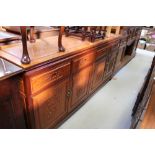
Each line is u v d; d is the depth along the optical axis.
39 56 1.11
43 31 1.62
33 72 0.97
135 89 2.65
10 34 1.46
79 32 1.92
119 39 2.47
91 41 1.72
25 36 0.92
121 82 2.84
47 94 1.20
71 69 1.39
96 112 1.97
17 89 1.01
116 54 2.64
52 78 1.17
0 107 0.94
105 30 2.16
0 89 0.88
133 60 4.10
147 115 0.73
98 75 2.17
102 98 2.29
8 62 0.99
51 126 1.49
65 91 1.45
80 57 1.47
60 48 1.25
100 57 1.95
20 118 1.12
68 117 1.79
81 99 1.92
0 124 1.00
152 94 0.85
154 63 1.72
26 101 1.04
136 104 1.76
